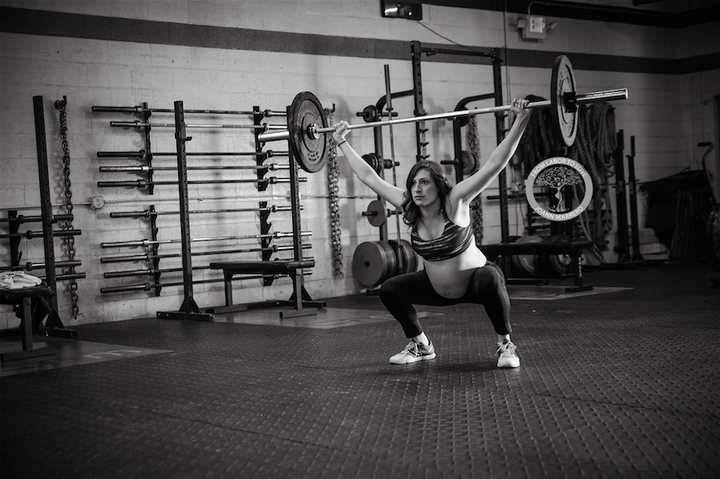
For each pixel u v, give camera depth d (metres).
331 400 3.24
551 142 9.91
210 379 3.88
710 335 4.53
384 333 5.27
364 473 2.26
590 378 3.45
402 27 9.11
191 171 7.68
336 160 8.45
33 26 6.85
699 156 11.84
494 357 4.09
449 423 2.77
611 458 2.29
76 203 7.04
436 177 3.59
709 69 11.82
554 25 10.27
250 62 8.02
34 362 4.74
